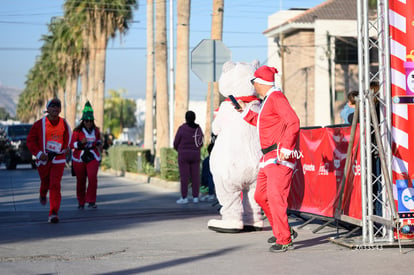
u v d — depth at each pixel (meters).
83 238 8.81
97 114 48.34
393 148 7.70
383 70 7.75
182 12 22.42
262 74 7.69
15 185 21.17
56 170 10.76
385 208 7.73
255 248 7.77
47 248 7.86
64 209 13.20
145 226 10.16
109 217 11.55
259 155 9.23
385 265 6.55
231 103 9.41
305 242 8.21
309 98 54.62
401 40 7.70
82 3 50.84
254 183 9.33
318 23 53.19
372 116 7.48
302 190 9.92
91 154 13.22
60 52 66.88
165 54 25.91
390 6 7.69
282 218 7.42
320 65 53.44
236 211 9.28
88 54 59.34
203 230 9.62
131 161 27.41
